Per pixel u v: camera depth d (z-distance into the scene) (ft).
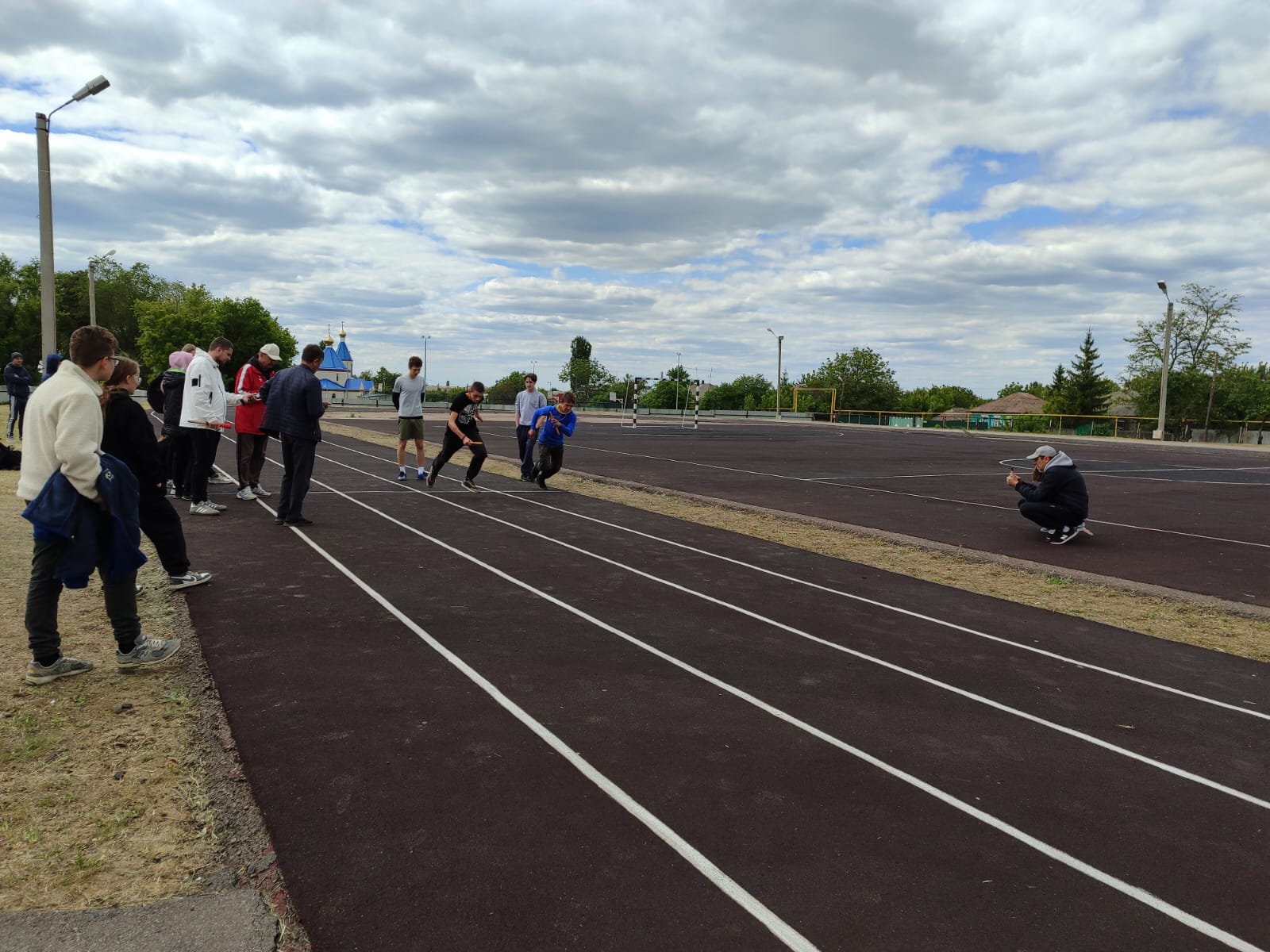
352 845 10.11
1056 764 13.35
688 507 40.14
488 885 9.41
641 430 127.44
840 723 14.66
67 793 10.93
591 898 9.23
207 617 19.02
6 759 11.76
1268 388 205.36
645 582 24.41
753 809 11.44
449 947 8.30
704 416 230.27
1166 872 10.30
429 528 31.27
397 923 8.66
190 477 32.55
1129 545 33.32
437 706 14.56
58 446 13.89
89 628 17.56
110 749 12.21
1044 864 10.36
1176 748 14.19
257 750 12.58
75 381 14.25
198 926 8.36
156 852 9.70
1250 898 9.80
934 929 8.93
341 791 11.44
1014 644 19.89
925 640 19.89
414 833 10.44
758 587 24.49
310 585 22.24
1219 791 12.63
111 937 8.11
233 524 30.12
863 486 52.65
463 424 42.16
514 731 13.69
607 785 11.98
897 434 147.74
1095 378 272.51
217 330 233.76
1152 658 19.27
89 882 9.05
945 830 11.10
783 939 8.64
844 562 28.81
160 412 35.60
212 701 14.21
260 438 35.68
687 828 10.85
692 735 13.87
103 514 14.66
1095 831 11.27
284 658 16.62
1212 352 183.52
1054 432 188.75
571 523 34.19
